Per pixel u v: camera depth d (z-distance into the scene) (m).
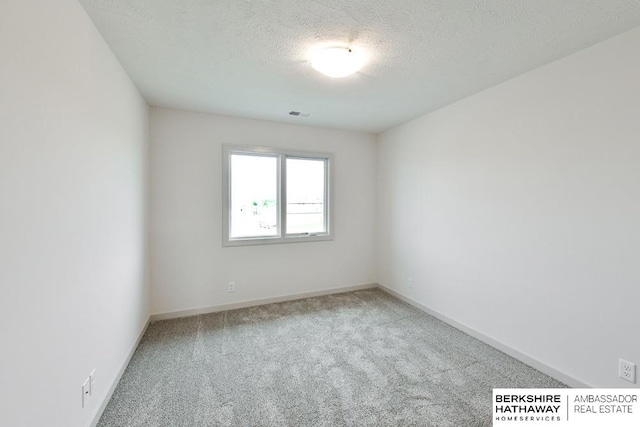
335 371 2.16
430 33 1.73
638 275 1.64
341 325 2.97
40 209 1.13
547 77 2.08
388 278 4.02
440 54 1.97
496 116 2.47
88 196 1.55
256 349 2.48
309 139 3.81
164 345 2.54
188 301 3.22
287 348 2.50
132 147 2.39
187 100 2.86
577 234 1.92
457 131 2.88
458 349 2.48
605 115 1.77
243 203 3.57
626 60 1.67
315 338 2.69
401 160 3.72
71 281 1.37
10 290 0.96
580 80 1.89
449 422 1.65
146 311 2.89
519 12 1.53
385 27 1.67
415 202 3.48
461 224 2.84
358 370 2.17
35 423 1.09
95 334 1.63
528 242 2.22
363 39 1.80
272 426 1.63
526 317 2.25
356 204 4.13
